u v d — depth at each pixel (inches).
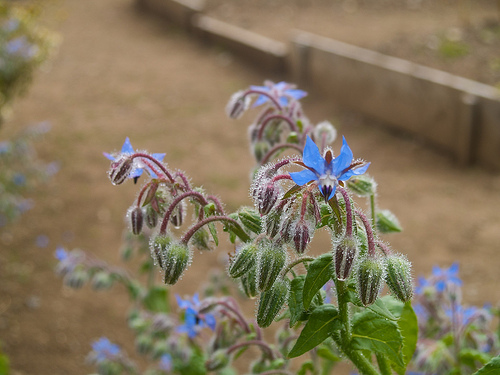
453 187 284.2
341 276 59.6
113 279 151.0
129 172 68.6
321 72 374.6
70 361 195.8
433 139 317.1
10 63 260.4
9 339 202.5
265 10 513.3
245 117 354.6
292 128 86.0
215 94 386.3
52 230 260.7
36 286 227.5
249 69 416.2
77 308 217.8
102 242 253.8
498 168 293.4
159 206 70.5
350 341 68.1
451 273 114.3
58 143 331.6
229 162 311.0
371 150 319.6
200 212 71.2
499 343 111.0
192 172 302.5
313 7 513.7
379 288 61.7
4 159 253.1
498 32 418.0
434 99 311.6
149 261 148.1
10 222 263.3
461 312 109.3
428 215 263.9
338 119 352.5
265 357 91.1
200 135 339.3
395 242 248.1
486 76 359.6
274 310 64.4
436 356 97.3
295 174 58.2
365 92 347.6
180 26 492.4
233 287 165.6
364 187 76.9
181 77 411.5
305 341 66.0
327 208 62.7
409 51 402.9
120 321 212.7
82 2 558.3
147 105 376.5
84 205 278.1
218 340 92.7
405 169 301.6
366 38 431.5
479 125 295.7
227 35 442.6
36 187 289.9
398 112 331.3
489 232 249.9
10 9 275.6
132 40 478.0
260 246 63.7
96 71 424.5
